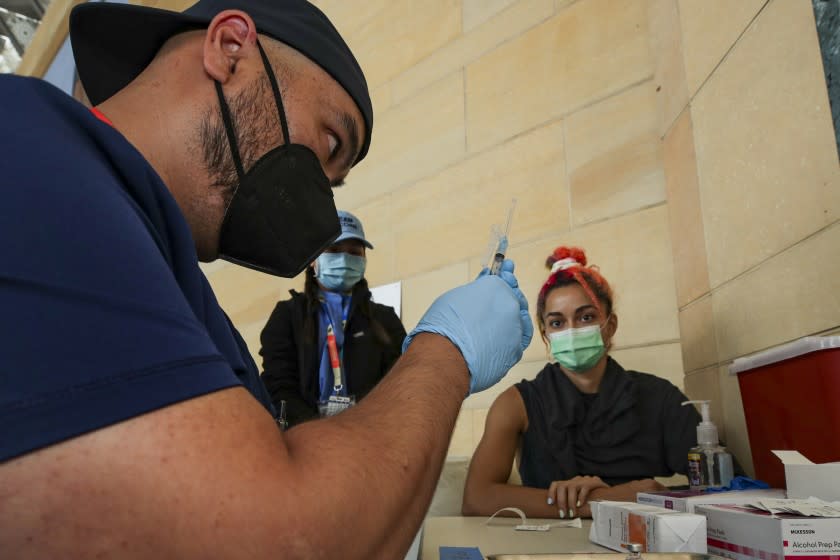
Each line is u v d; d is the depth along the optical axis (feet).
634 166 7.29
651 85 7.29
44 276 1.08
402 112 10.84
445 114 9.99
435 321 2.14
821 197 3.82
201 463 1.09
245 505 1.10
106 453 1.03
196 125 2.01
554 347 5.88
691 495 2.83
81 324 1.08
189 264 1.63
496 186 8.89
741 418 5.07
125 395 1.06
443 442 1.60
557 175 8.11
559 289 5.95
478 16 9.78
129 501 1.03
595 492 4.65
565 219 7.88
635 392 5.78
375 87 11.57
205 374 1.18
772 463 3.21
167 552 1.04
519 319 2.40
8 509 0.98
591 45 8.05
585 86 8.01
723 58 5.22
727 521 2.10
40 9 14.69
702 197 5.73
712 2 5.44
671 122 6.55
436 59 10.39
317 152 2.35
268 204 2.17
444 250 9.45
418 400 1.63
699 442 3.99
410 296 9.84
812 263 3.92
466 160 9.45
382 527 1.30
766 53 4.48
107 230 1.19
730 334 5.23
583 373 5.96
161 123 1.99
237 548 1.07
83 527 1.01
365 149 2.68
